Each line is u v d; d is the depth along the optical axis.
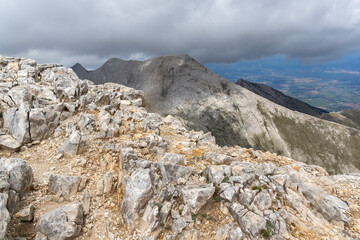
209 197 10.84
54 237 8.52
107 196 11.05
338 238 10.38
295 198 12.09
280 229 10.08
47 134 14.69
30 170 10.41
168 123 24.92
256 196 11.18
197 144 19.12
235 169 13.19
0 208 7.78
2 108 15.12
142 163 11.48
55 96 19.67
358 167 155.50
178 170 12.54
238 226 10.13
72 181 10.72
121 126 16.72
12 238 8.12
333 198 13.38
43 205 9.83
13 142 13.10
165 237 9.38
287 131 177.00
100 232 9.52
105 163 12.62
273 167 14.36
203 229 10.02
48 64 28.11
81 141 13.34
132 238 9.27
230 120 176.50
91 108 18.06
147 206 9.96
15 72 22.30
